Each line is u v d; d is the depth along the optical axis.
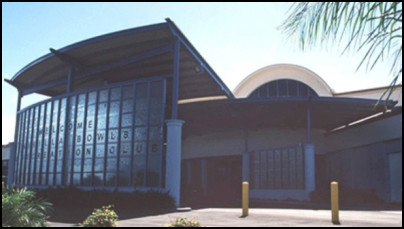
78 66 26.56
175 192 19.02
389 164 24.03
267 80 45.19
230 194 36.94
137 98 21.59
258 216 14.47
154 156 20.06
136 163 20.70
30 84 31.89
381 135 24.91
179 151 19.66
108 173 21.81
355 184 27.92
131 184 20.61
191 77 29.84
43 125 27.61
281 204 24.28
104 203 19.66
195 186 37.31
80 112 24.52
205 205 23.30
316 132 33.31
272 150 30.34
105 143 22.42
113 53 25.03
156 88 21.02
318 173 32.69
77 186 23.23
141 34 22.52
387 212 16.58
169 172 19.25
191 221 7.12
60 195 21.12
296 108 26.91
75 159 23.95
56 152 25.55
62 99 26.20
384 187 24.30
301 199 26.25
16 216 7.88
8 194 8.63
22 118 31.03
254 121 31.34
